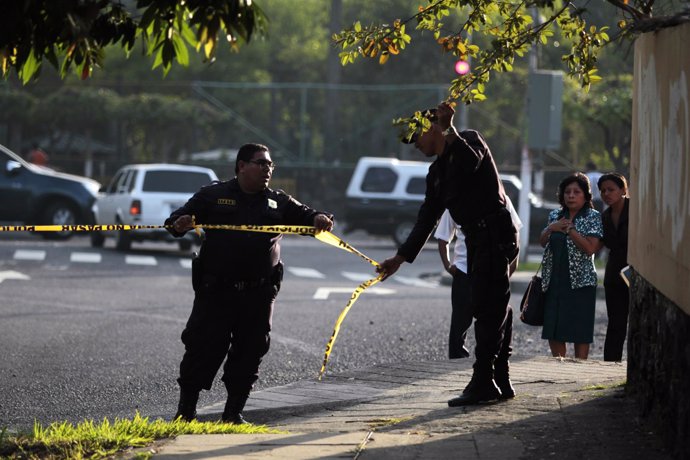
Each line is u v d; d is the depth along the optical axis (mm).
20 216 86375
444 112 19281
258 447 16688
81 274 61594
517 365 27047
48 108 139875
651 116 19031
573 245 29203
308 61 189500
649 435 17422
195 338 21656
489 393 20969
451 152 19469
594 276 29266
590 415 19078
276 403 24297
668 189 17266
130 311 45531
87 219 87250
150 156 151625
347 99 139250
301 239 98438
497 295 20359
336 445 16844
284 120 177125
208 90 166500
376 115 134750
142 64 168750
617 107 86062
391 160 94688
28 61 16344
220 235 21453
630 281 20844
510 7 20844
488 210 19938
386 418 20562
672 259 16703
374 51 20984
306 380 27219
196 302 21781
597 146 126750
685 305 15641
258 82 187500
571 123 115438
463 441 17094
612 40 20188
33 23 15516
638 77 20734
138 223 74875
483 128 138125
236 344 22125
